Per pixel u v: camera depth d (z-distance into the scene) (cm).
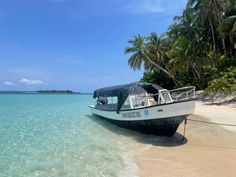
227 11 3553
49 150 1057
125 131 1452
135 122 1344
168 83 5109
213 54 3859
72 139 1266
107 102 1792
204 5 3484
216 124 1563
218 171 759
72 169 817
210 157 902
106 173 773
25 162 900
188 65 4125
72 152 1020
